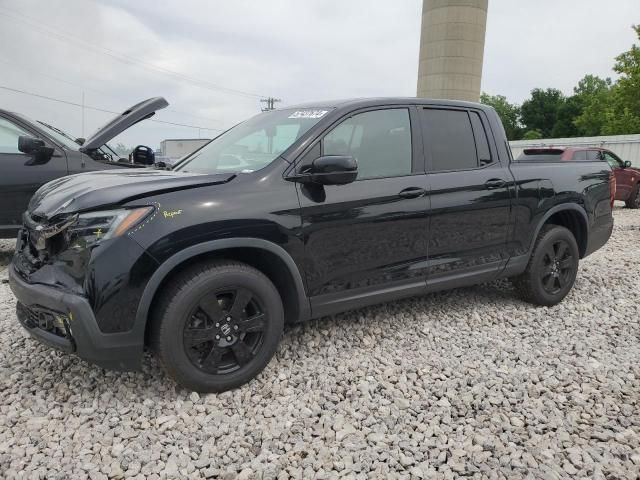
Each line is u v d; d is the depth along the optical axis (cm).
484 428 268
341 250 332
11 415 271
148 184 285
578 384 317
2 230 550
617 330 411
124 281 260
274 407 286
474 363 344
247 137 374
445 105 404
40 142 539
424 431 264
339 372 328
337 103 365
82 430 261
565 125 6881
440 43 3712
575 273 478
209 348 293
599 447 251
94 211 267
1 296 468
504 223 418
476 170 404
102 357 265
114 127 554
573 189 464
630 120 3622
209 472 230
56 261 276
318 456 242
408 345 371
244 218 291
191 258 292
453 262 392
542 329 409
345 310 348
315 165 307
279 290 331
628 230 984
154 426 267
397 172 362
